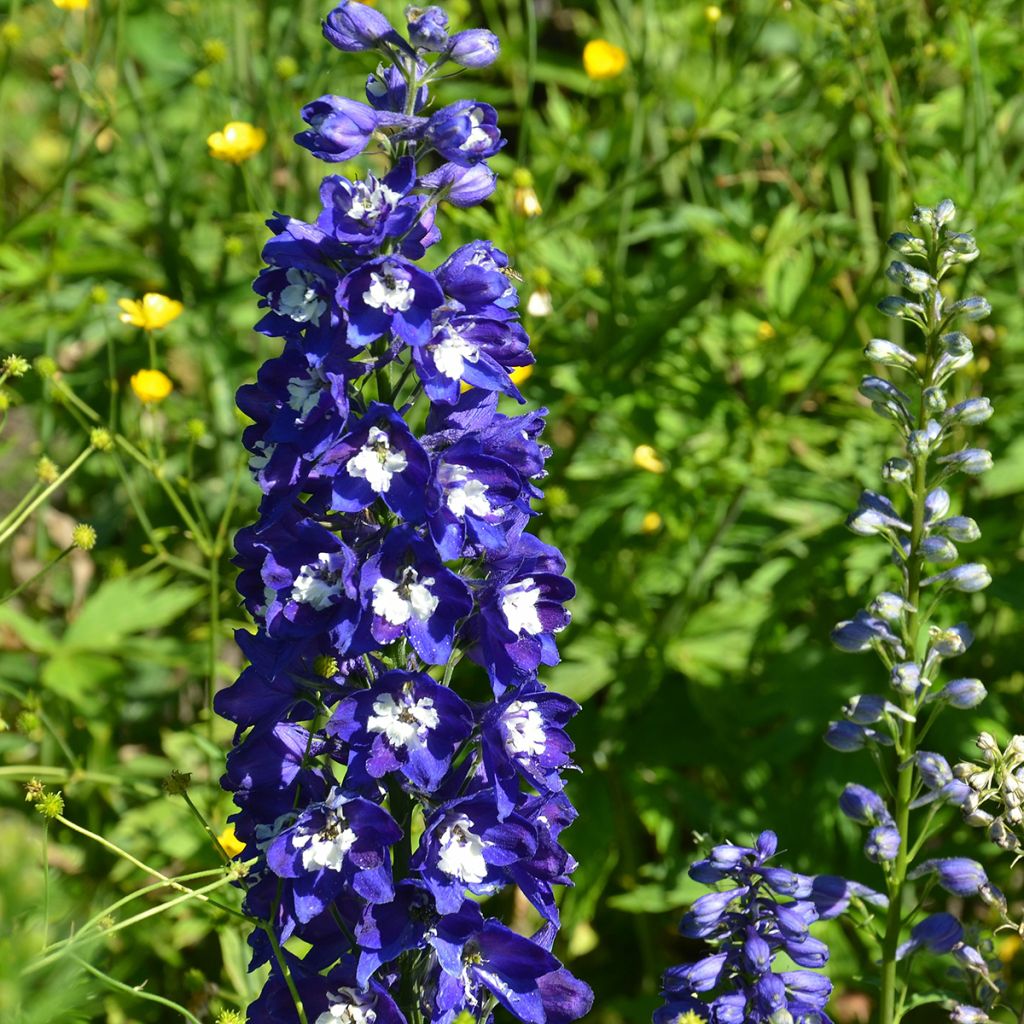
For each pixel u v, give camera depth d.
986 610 1.51
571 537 1.53
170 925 1.34
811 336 1.61
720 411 1.54
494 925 1.03
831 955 1.38
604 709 1.48
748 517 1.56
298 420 1.00
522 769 1.03
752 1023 1.09
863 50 1.51
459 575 1.03
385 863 1.01
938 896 1.45
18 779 1.43
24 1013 1.05
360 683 1.04
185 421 1.63
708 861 1.10
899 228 1.54
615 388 1.56
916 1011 1.41
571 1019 1.06
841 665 1.47
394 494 1.00
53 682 1.43
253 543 1.02
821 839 1.42
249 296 1.64
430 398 1.00
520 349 1.02
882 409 1.15
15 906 1.07
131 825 1.37
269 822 1.04
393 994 1.06
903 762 1.13
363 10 1.02
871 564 1.46
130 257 1.62
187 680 1.61
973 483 1.53
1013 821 1.12
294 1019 1.06
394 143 1.02
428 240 1.02
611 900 1.40
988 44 1.60
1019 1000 1.40
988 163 1.50
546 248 1.63
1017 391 1.54
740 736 1.49
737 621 1.50
